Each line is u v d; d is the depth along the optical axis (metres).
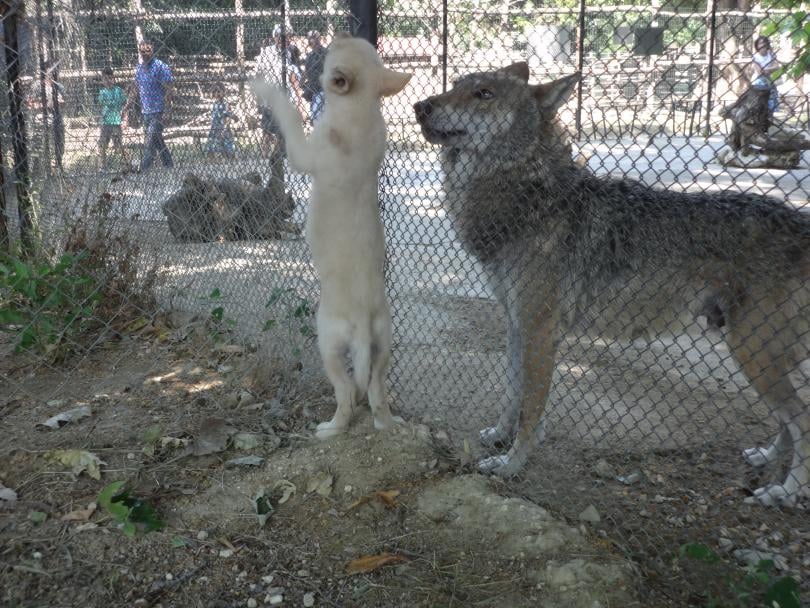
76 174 5.12
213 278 4.96
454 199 3.54
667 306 3.24
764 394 3.19
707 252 3.08
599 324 3.34
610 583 2.38
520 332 3.28
